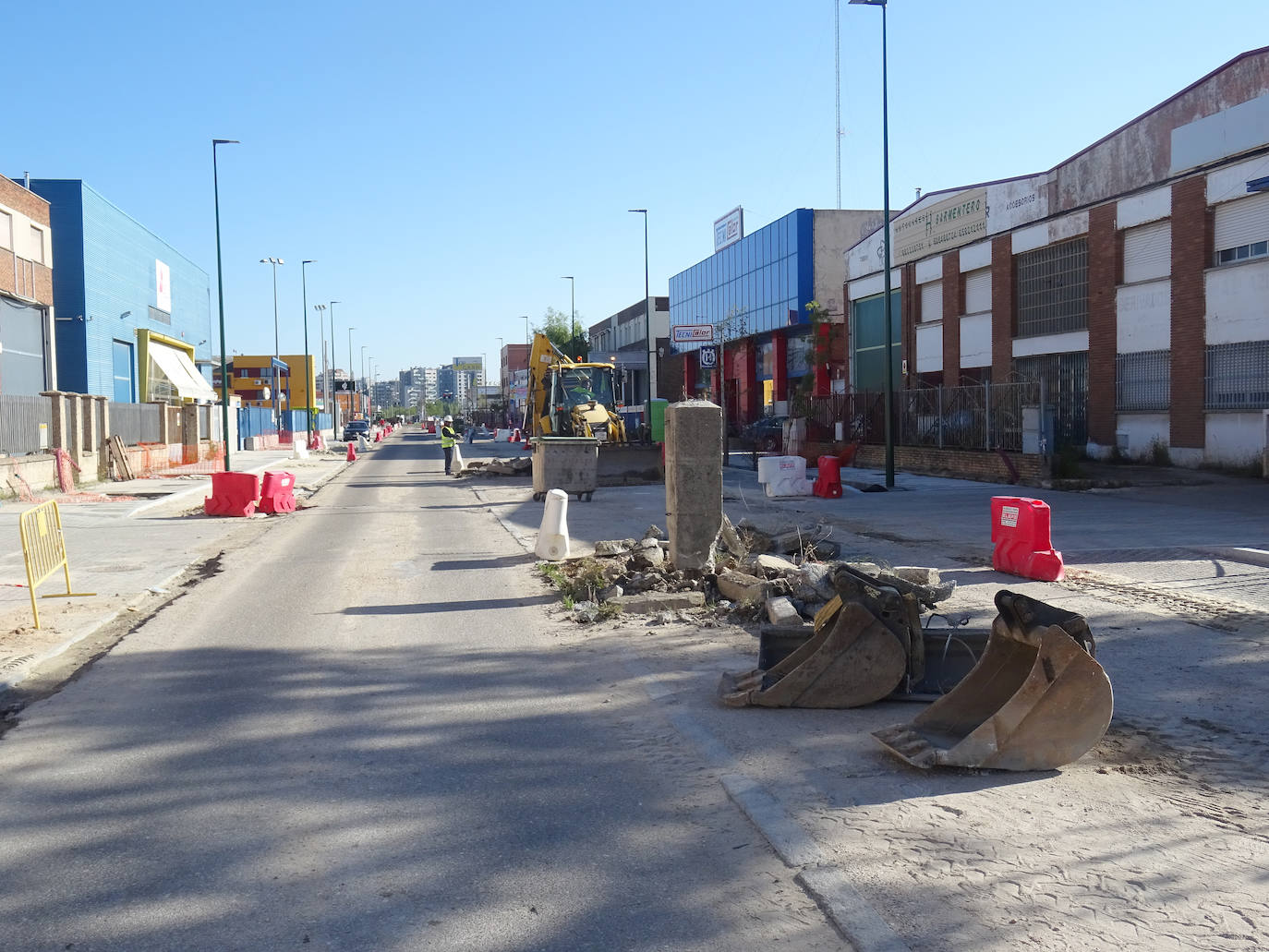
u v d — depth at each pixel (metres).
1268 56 23.61
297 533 18.17
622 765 5.67
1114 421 28.89
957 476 27.78
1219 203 24.95
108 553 15.40
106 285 41.12
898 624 6.71
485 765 5.73
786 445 39.22
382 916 3.95
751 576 10.32
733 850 4.50
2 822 5.02
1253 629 8.68
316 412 81.88
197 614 10.58
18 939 3.82
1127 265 28.44
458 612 10.36
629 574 11.63
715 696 7.06
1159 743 5.82
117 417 33.78
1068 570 11.88
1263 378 23.75
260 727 6.55
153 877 4.34
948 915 3.80
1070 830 4.60
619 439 34.47
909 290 40.81
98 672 8.15
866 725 6.30
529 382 36.50
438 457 52.00
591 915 3.92
